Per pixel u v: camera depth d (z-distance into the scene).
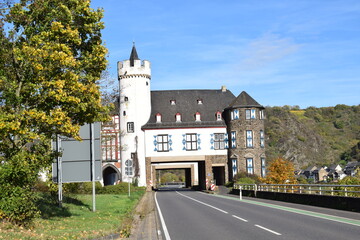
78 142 20.23
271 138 171.62
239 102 62.94
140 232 13.74
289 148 168.12
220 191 52.16
